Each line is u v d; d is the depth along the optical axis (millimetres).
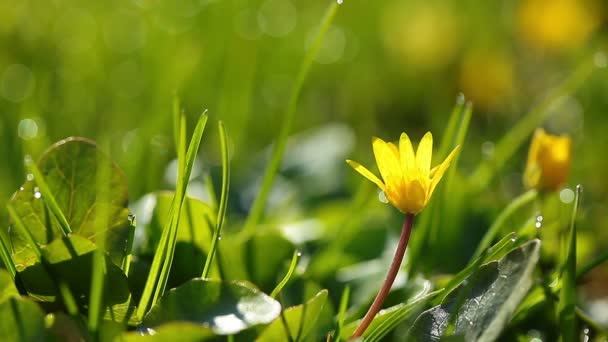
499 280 458
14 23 966
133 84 878
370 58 1011
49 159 473
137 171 635
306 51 1015
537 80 907
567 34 905
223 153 487
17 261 466
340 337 476
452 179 562
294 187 654
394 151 455
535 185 526
